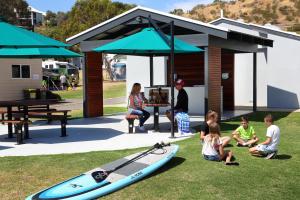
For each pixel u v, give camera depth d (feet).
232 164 24.70
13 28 33.06
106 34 51.60
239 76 67.10
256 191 20.20
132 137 35.50
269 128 26.43
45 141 34.06
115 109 62.90
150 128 40.81
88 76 51.31
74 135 37.09
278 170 23.65
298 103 62.13
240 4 303.89
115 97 92.58
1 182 22.02
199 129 39.73
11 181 22.15
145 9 44.86
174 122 38.37
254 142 29.78
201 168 23.90
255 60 56.13
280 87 63.36
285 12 264.93
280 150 28.89
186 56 61.67
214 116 28.22
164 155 24.29
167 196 19.44
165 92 39.37
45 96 85.40
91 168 24.27
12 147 31.48
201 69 60.49
